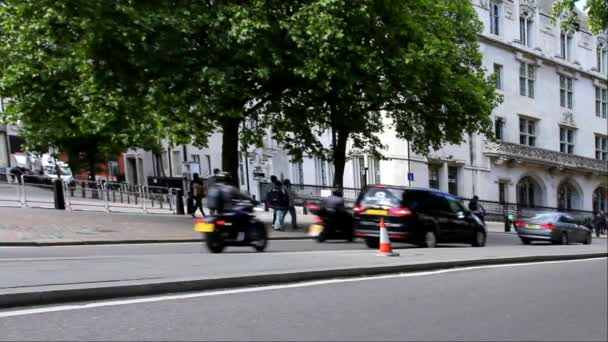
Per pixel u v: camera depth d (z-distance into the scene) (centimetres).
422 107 2159
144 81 1689
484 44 3800
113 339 439
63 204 2023
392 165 3375
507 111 3969
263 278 722
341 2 1638
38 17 1675
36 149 3133
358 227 1452
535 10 4275
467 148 3756
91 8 1565
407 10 1889
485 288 770
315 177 3800
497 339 485
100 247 1217
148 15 1573
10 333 451
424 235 1455
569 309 639
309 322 516
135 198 2300
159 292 631
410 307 606
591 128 4891
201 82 1642
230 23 1645
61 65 1784
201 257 955
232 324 499
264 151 3834
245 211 1198
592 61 4925
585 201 4725
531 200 4334
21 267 755
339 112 2098
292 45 1719
